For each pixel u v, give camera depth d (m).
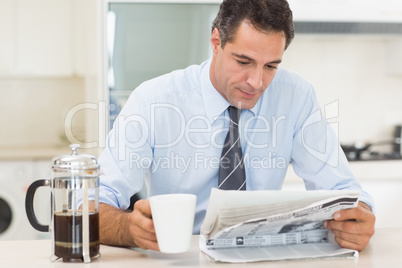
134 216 1.07
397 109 3.64
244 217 1.04
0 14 3.63
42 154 3.49
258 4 1.23
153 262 1.07
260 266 1.04
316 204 1.04
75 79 4.04
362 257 1.12
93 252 1.08
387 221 3.11
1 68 3.66
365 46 3.59
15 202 3.42
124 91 2.94
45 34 3.69
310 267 1.04
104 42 2.91
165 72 2.96
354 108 3.61
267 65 1.29
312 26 3.10
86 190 1.06
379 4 3.14
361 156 3.26
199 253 1.15
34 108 4.02
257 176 1.62
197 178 1.57
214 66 1.49
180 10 2.94
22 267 1.03
